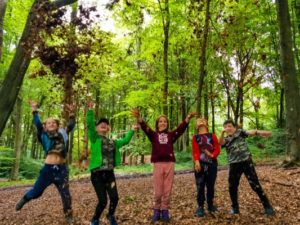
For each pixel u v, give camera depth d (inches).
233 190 224.1
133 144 843.4
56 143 224.4
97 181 207.5
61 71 360.5
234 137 224.7
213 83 727.1
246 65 599.5
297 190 283.1
